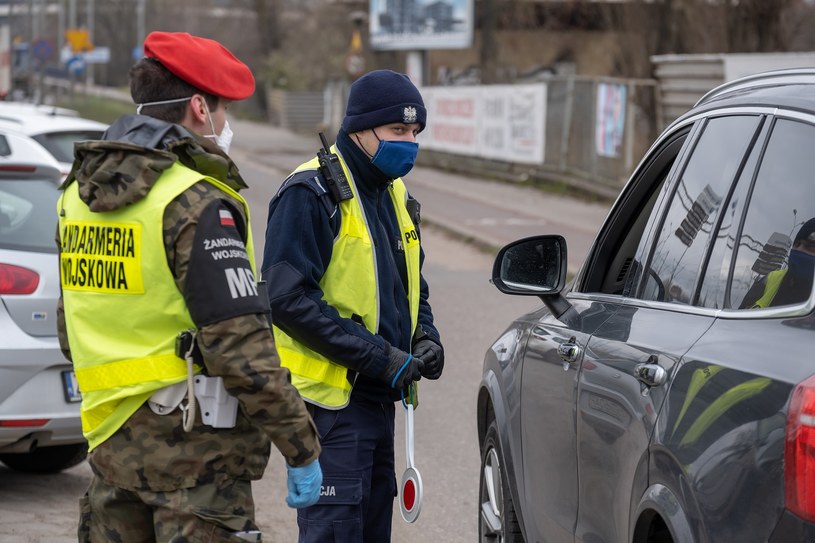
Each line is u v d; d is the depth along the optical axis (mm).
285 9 64562
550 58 39812
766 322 3123
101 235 3391
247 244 3449
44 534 6285
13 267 6688
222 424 3361
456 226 21062
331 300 4473
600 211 23266
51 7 96875
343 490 4516
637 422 3551
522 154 27609
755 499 2852
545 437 4562
